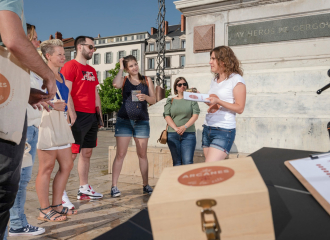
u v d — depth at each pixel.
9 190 1.32
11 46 1.19
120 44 45.81
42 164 2.57
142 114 3.51
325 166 0.78
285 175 0.81
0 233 1.35
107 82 30.77
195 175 0.64
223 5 5.00
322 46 4.39
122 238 0.65
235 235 0.52
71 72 3.14
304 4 4.50
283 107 3.86
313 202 0.64
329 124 2.08
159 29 10.43
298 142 3.58
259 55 4.77
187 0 5.19
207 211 0.51
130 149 4.73
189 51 5.38
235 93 2.35
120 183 4.18
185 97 2.20
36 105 1.70
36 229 2.30
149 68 44.38
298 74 4.29
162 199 0.54
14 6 1.22
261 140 3.78
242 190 0.52
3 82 1.20
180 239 0.53
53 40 2.66
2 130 1.19
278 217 0.59
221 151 2.34
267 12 4.73
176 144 3.53
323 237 0.51
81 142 3.19
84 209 2.97
